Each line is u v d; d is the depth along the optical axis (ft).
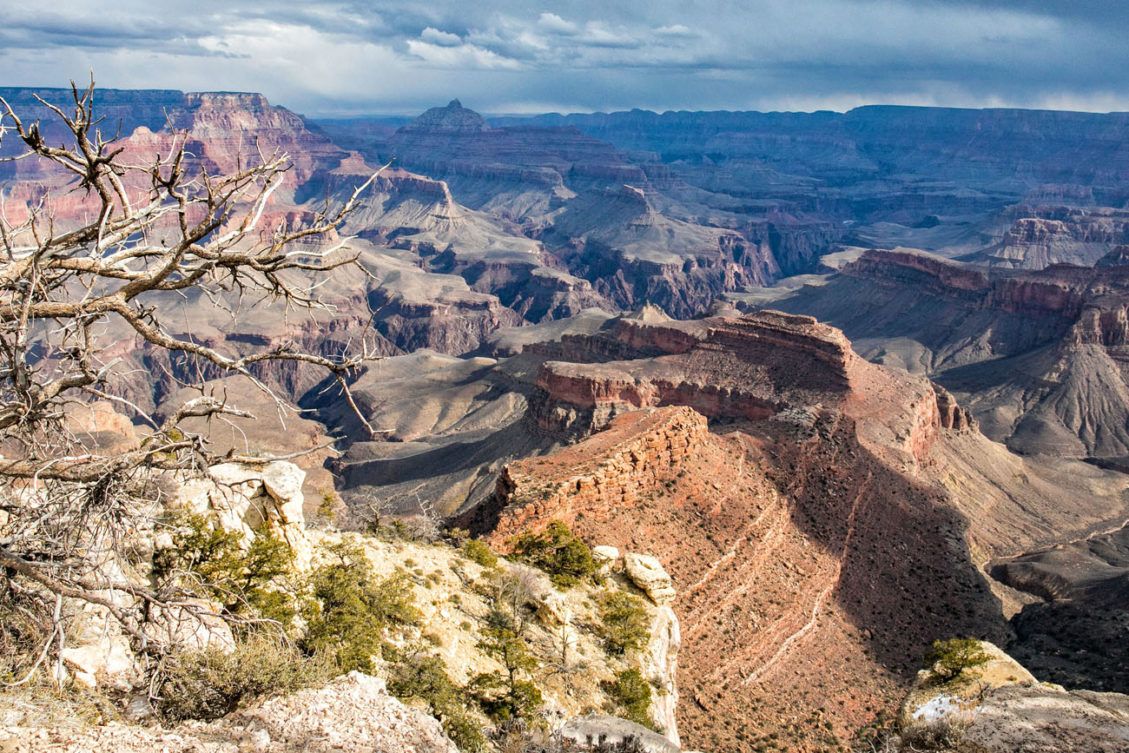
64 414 47.01
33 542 48.47
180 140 46.85
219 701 57.00
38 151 43.04
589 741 70.28
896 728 75.20
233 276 50.14
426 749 54.80
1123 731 59.00
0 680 48.16
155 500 49.60
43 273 47.39
